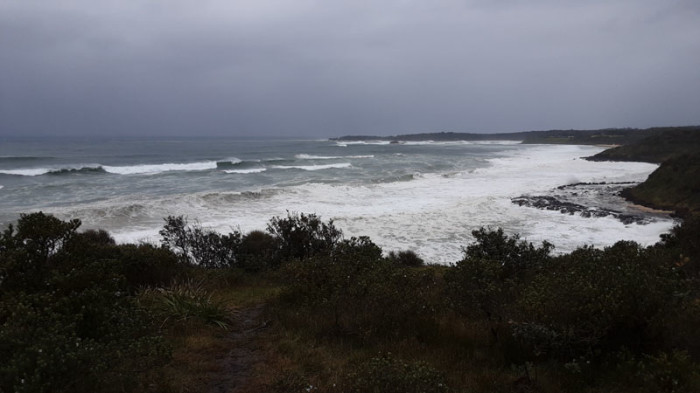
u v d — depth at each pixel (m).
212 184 31.75
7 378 3.18
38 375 3.13
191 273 9.15
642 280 4.37
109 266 6.10
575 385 3.94
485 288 5.38
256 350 5.28
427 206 24.12
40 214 5.91
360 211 22.33
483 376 4.20
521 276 7.79
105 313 4.60
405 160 59.28
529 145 135.50
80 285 5.36
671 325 4.43
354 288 5.88
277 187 28.16
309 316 6.20
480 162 57.91
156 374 4.34
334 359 4.85
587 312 4.25
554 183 36.41
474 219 21.05
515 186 33.91
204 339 5.54
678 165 28.69
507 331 5.11
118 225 17.86
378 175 39.59
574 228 19.47
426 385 3.54
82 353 3.52
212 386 4.32
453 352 4.86
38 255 5.61
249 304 7.57
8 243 5.54
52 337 3.55
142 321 4.90
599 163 58.22
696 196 24.41
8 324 3.90
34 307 4.55
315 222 11.98
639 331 4.43
